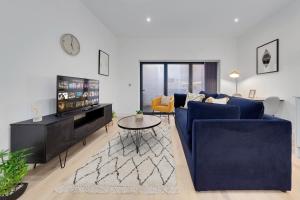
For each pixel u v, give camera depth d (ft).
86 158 7.18
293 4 10.02
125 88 17.84
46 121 6.14
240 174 4.83
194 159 4.83
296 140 7.59
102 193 4.85
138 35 16.79
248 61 15.14
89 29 11.53
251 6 10.85
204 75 18.10
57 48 8.23
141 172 5.97
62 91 7.39
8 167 4.29
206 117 5.29
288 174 4.78
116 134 10.77
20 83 6.18
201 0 10.18
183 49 17.35
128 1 10.36
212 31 15.44
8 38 5.70
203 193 4.83
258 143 4.76
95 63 12.50
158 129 11.90
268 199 4.55
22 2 6.20
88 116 10.39
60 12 8.43
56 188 5.08
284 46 10.78
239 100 6.67
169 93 18.54
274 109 10.24
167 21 13.33
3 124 5.57
